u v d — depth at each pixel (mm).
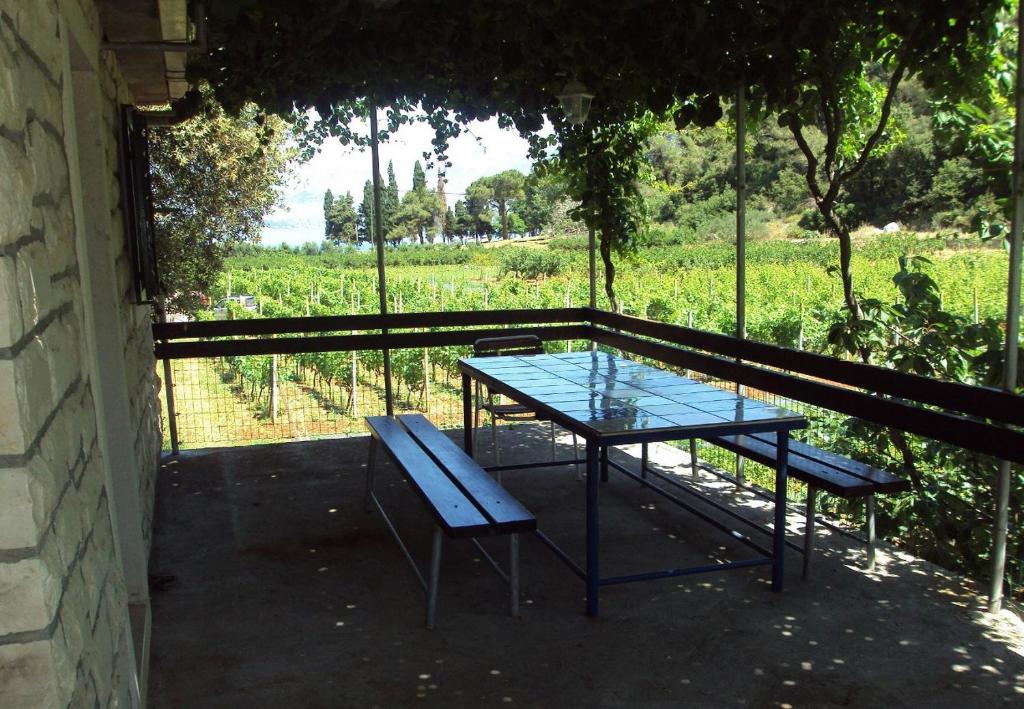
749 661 2939
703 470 5375
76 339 1670
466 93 5594
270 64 4703
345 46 4785
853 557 3898
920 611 3334
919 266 4586
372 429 4434
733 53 4441
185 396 10523
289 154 9297
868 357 4523
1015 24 3928
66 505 1342
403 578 3684
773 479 5551
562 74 5277
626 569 3768
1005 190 3994
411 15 4684
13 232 1094
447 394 10008
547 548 4047
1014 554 3961
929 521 4117
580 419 3342
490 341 5504
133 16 3018
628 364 4852
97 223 3049
